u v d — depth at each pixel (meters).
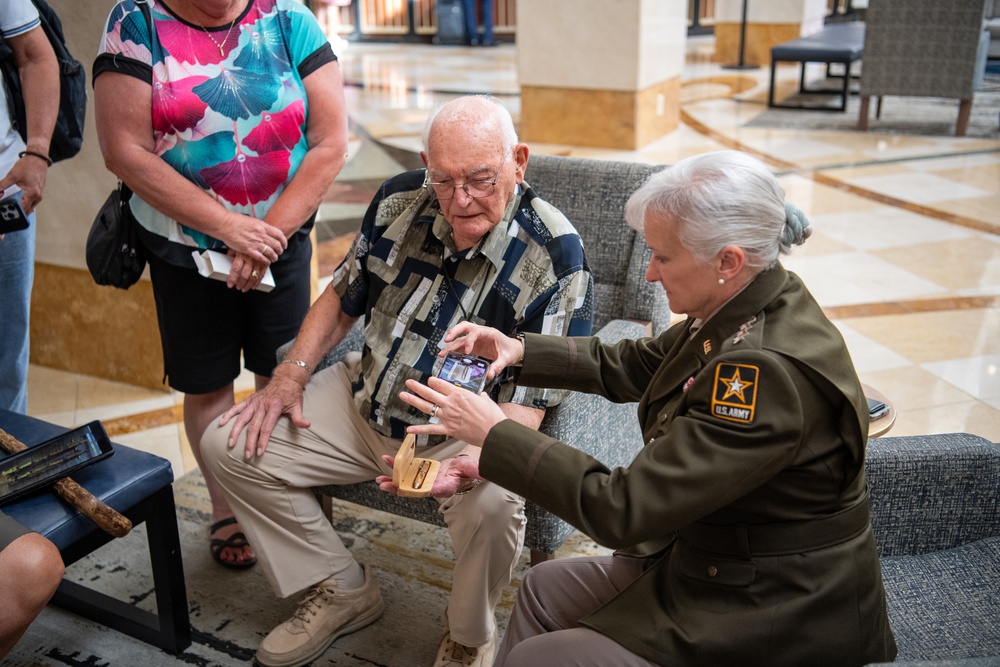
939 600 1.67
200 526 2.70
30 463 1.95
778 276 1.43
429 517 2.17
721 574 1.42
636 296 2.41
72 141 2.67
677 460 1.35
